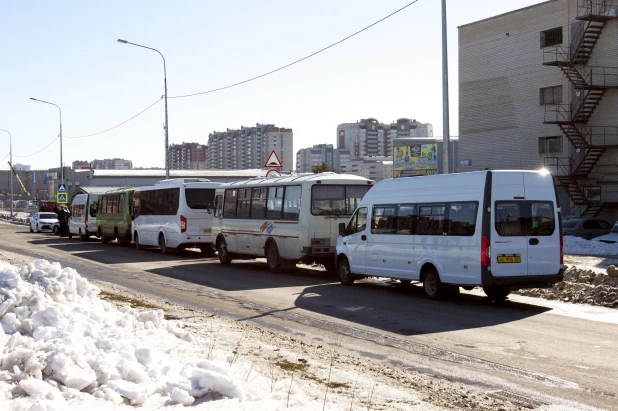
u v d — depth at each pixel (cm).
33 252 3114
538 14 4766
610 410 671
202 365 693
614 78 4359
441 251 1462
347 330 1128
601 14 4366
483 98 5203
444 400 698
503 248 1367
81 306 880
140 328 958
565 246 3100
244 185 2319
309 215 1952
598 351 951
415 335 1081
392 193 1645
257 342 997
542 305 1407
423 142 6309
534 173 1409
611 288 1447
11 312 780
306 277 1997
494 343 1012
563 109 4597
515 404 689
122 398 607
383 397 702
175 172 9281
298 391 702
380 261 1656
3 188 16775
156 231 3088
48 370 630
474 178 1404
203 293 1625
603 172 4447
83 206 4238
